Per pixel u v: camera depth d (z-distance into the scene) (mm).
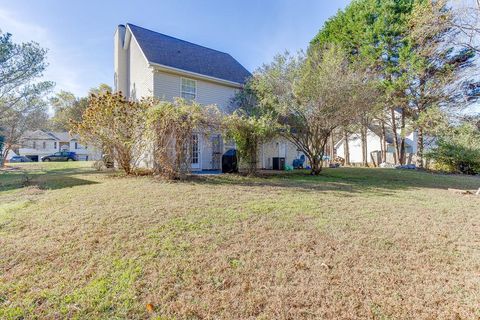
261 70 11906
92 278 2717
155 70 12391
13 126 17094
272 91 10938
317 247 3539
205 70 14516
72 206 5059
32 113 17203
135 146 9141
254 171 10250
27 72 13586
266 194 6578
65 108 35375
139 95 13875
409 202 6387
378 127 22859
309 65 10297
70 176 9352
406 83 16188
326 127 10836
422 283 2781
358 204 5922
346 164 24047
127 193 6195
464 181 11430
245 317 2236
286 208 5281
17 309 2258
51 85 15008
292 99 10578
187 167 8641
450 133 16500
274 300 2438
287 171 13398
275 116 11094
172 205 5176
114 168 11180
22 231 3844
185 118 8344
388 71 16766
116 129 8984
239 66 17875
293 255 3291
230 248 3418
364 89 10188
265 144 11852
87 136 9211
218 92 14969
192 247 3404
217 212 4824
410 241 3873
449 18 10070
